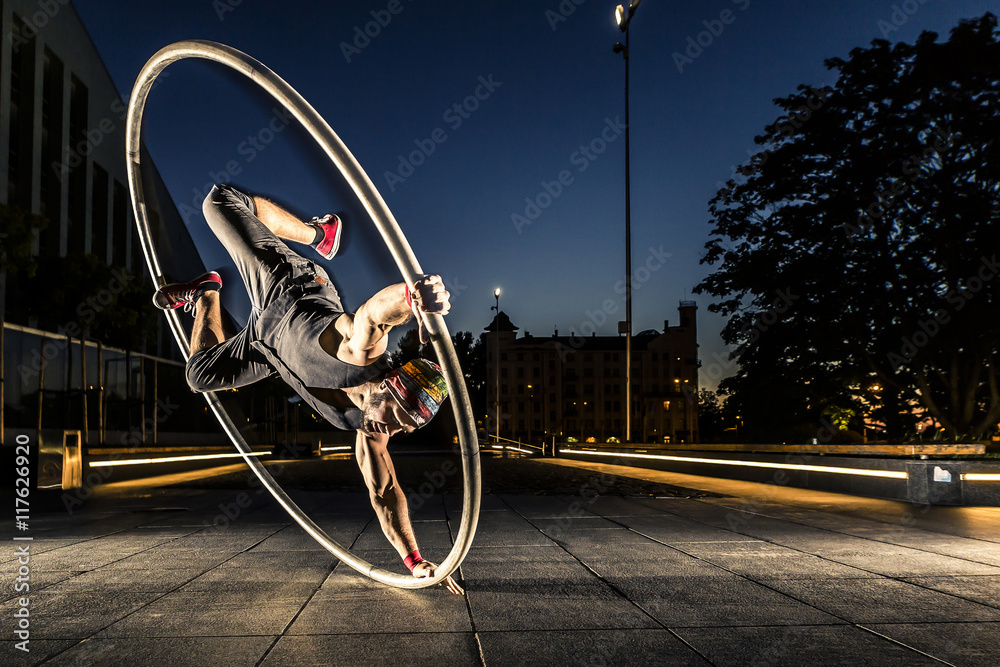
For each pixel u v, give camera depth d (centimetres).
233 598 452
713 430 11019
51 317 2052
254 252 368
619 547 676
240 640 353
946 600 447
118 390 3591
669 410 11062
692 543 704
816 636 362
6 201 2758
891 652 334
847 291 2531
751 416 2947
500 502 1171
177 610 418
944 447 1573
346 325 337
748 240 2809
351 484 1620
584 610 418
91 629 374
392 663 316
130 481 1781
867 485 1303
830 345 2583
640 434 11025
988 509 1059
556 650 336
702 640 353
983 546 690
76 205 3403
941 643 349
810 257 2603
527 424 11056
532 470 2330
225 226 373
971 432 2408
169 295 407
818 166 2655
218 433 5109
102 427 2306
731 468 1862
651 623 388
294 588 484
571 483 1681
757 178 2744
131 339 2320
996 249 2294
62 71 3231
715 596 458
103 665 312
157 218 3859
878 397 2800
